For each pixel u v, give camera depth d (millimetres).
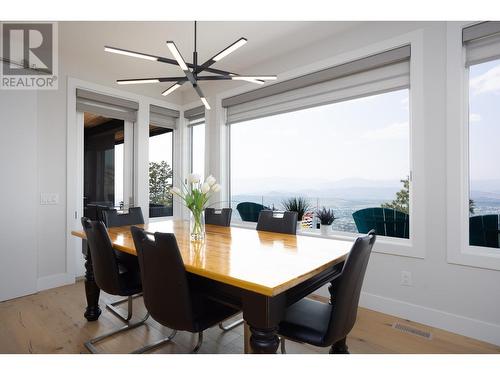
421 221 2246
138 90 3928
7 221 2719
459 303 2086
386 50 2461
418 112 2264
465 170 2133
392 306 2395
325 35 2818
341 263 1737
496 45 1995
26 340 1986
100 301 2697
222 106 3877
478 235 2121
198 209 2035
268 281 1139
